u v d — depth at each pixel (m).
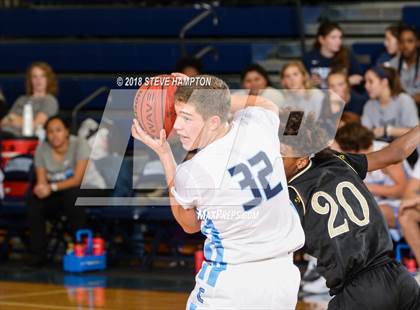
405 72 10.99
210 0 14.39
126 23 14.43
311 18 13.42
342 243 3.94
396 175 8.30
